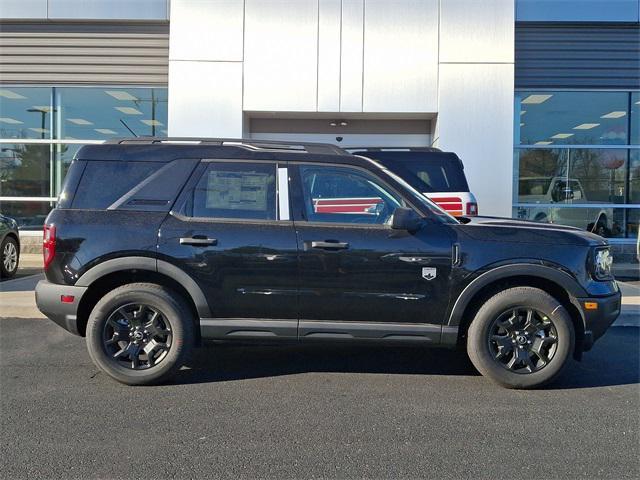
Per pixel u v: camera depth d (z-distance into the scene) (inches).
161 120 505.7
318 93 454.6
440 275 183.5
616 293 191.3
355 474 129.0
